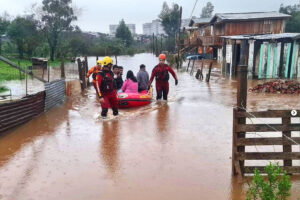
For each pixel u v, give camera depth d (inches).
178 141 247.3
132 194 162.6
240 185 170.9
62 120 322.3
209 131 274.4
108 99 332.2
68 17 1782.7
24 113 307.9
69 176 184.5
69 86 487.5
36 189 168.7
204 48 1753.2
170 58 1378.0
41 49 1788.9
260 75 669.9
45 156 217.3
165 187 169.9
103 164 202.2
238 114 171.6
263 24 1358.3
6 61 351.9
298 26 1988.2
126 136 262.8
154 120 317.4
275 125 172.2
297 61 672.4
